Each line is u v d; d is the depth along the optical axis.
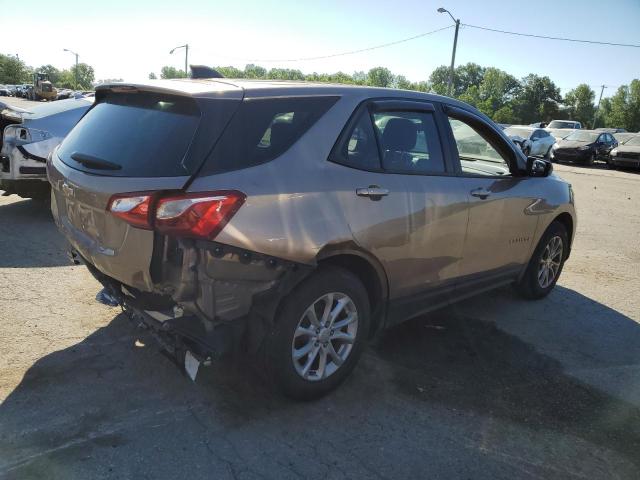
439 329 4.29
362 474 2.59
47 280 4.79
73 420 2.86
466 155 4.12
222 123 2.71
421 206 3.40
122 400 3.06
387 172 3.29
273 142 2.85
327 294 3.02
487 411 3.18
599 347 4.15
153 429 2.82
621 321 4.70
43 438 2.70
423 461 2.71
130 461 2.57
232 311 2.70
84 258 3.19
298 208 2.80
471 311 4.72
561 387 3.50
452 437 2.91
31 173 6.48
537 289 5.00
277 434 2.85
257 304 2.78
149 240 2.60
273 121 2.89
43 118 6.65
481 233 3.94
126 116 3.08
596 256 6.86
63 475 2.46
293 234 2.77
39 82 57.19
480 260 4.05
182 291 2.60
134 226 2.62
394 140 3.42
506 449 2.84
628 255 6.97
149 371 3.37
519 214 4.30
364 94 3.32
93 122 3.29
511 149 4.32
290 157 2.87
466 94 102.44
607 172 20.20
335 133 3.08
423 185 3.45
